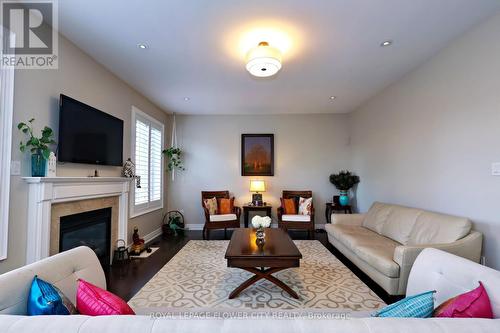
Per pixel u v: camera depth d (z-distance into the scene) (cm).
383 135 412
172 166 555
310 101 471
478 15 221
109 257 319
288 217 469
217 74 345
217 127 566
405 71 338
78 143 263
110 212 322
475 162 239
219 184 562
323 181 562
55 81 243
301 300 231
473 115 241
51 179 218
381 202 411
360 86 393
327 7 209
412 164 335
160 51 282
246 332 68
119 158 341
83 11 213
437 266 135
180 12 215
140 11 213
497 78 218
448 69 271
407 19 225
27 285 101
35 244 210
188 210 558
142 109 433
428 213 281
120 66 320
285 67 323
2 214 190
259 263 231
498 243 219
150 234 464
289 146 563
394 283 224
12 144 198
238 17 222
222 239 462
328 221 536
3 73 194
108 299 101
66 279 123
